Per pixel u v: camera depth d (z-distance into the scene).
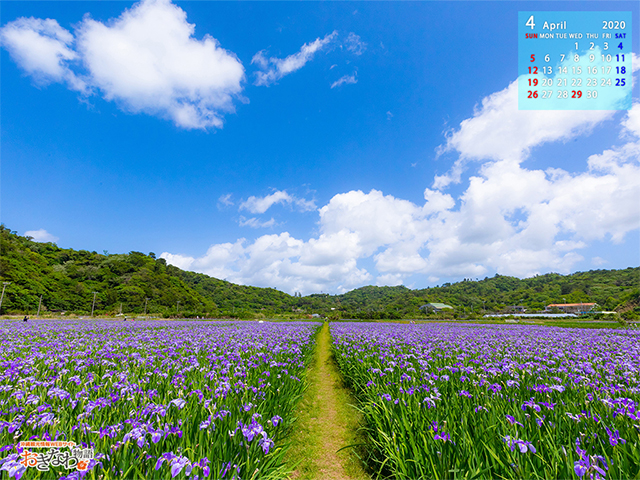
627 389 5.73
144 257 137.75
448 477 3.32
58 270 96.44
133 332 22.50
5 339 16.12
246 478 3.44
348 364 10.73
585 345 13.66
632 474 3.10
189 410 4.77
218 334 19.34
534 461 3.33
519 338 17.19
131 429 3.74
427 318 81.19
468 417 4.45
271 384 7.16
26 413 4.45
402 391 5.88
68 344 13.86
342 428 6.72
